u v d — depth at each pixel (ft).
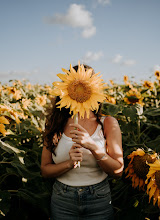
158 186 7.00
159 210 7.79
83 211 6.36
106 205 6.57
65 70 5.66
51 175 6.65
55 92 5.51
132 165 8.50
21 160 8.11
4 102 11.64
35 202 8.16
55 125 6.73
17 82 22.99
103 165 6.14
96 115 6.77
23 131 10.41
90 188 6.40
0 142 8.18
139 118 11.39
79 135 5.89
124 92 22.22
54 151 6.77
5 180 8.91
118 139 6.61
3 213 6.91
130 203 8.63
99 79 5.78
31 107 13.15
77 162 6.03
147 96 19.19
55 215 6.67
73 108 5.46
